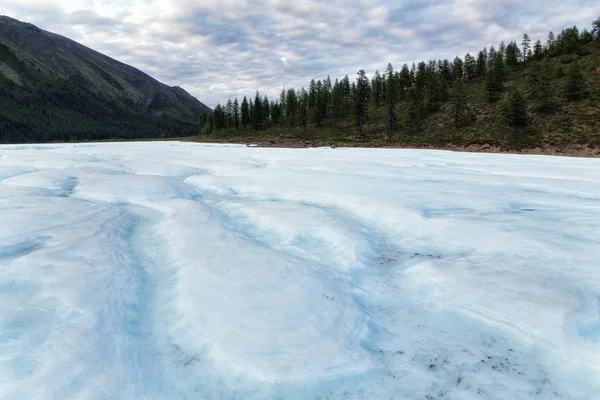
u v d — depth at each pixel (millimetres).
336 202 13672
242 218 11961
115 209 12211
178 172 21547
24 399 3967
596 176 19031
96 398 4094
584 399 4391
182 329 5609
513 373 4840
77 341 4941
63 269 6906
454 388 4605
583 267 7113
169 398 4371
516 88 70938
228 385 4527
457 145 58312
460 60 92562
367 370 4805
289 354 4852
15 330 5160
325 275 7277
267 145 72438
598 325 5488
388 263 8539
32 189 15109
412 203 12461
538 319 5559
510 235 8984
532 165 24844
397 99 91750
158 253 8781
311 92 105938
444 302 6477
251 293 6250
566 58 77438
